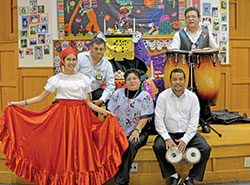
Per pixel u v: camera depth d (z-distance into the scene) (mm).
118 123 2250
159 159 2324
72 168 2143
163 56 3885
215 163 2557
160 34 4352
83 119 2232
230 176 2582
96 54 2594
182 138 2281
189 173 2314
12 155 2219
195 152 2232
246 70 4430
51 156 2168
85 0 4277
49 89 2221
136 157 2482
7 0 4352
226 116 3693
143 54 3105
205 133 3018
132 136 2307
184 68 2803
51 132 2195
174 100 2375
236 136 2865
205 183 2551
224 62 4234
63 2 4270
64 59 2207
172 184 2340
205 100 2865
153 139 2771
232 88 4352
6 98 4430
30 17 4215
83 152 2168
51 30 4168
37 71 4219
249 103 4461
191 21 2980
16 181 2561
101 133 2250
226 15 4191
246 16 4426
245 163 2621
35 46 4223
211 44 3117
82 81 2248
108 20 4309
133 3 4293
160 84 3238
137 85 2410
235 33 4410
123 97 2439
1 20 4410
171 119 2393
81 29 4316
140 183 2496
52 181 2156
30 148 2225
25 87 4289
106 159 2195
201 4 4113
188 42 3051
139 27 4328
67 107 2223
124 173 2211
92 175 2156
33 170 2219
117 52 3059
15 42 4332
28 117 2268
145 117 2371
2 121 2248
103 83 2967
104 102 2662
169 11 4332
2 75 4434
